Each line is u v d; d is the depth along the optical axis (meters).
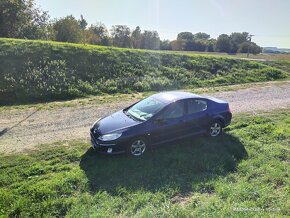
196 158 7.88
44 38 42.81
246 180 6.80
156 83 19.50
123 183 6.58
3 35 36.94
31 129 10.45
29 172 7.12
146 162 7.61
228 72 25.14
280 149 8.59
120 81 18.72
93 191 6.32
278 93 18.69
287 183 6.64
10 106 13.67
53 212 5.52
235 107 14.32
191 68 24.41
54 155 8.16
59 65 18.41
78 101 14.98
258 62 31.55
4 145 8.88
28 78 16.22
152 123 8.10
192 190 6.41
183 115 8.66
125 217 5.34
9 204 5.68
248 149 8.61
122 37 86.25
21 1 39.41
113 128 7.87
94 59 20.64
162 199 5.96
